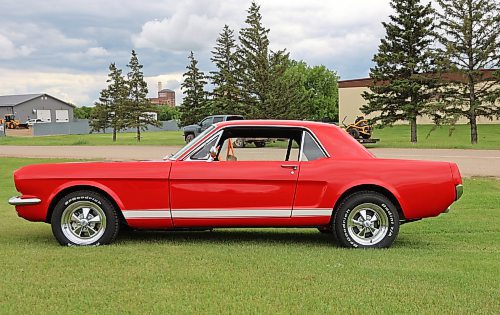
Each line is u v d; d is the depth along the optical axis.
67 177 6.46
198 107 56.75
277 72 47.59
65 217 6.54
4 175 17.47
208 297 4.40
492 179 14.11
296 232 7.75
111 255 5.95
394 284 4.79
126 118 49.78
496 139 40.22
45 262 5.62
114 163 6.58
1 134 75.00
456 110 33.59
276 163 6.45
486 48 32.88
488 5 32.38
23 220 9.03
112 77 50.88
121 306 4.17
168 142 38.56
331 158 6.52
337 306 4.18
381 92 38.53
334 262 5.66
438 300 4.33
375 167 6.43
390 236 6.44
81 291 4.57
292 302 4.27
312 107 96.62
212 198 6.39
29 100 108.50
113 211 6.54
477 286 4.73
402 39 37.88
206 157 6.57
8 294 4.49
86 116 145.75
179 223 6.46
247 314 4.00
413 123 37.06
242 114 46.78
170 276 5.04
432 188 6.38
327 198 6.39
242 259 5.77
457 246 6.70
